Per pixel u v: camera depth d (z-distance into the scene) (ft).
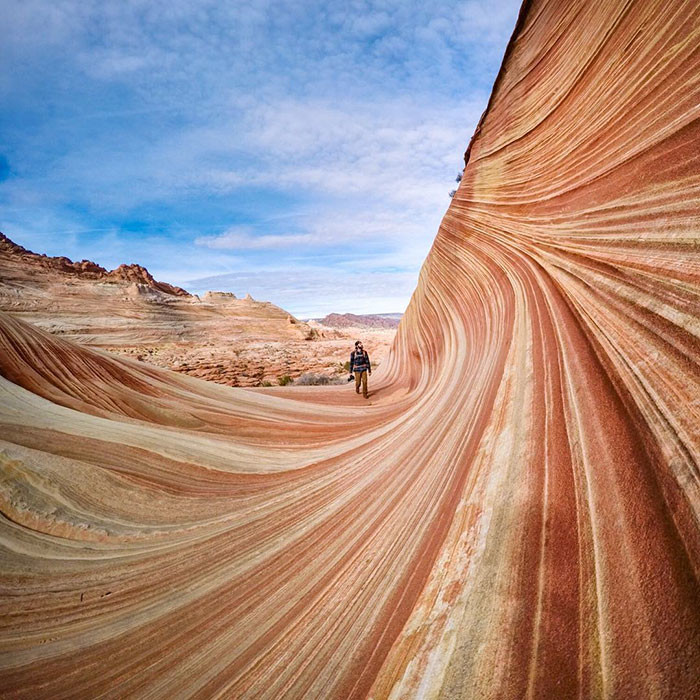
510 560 5.87
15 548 10.05
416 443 14.90
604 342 8.28
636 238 8.88
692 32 9.20
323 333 216.95
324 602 7.83
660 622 3.92
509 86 25.12
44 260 216.13
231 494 14.52
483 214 27.71
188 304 215.72
